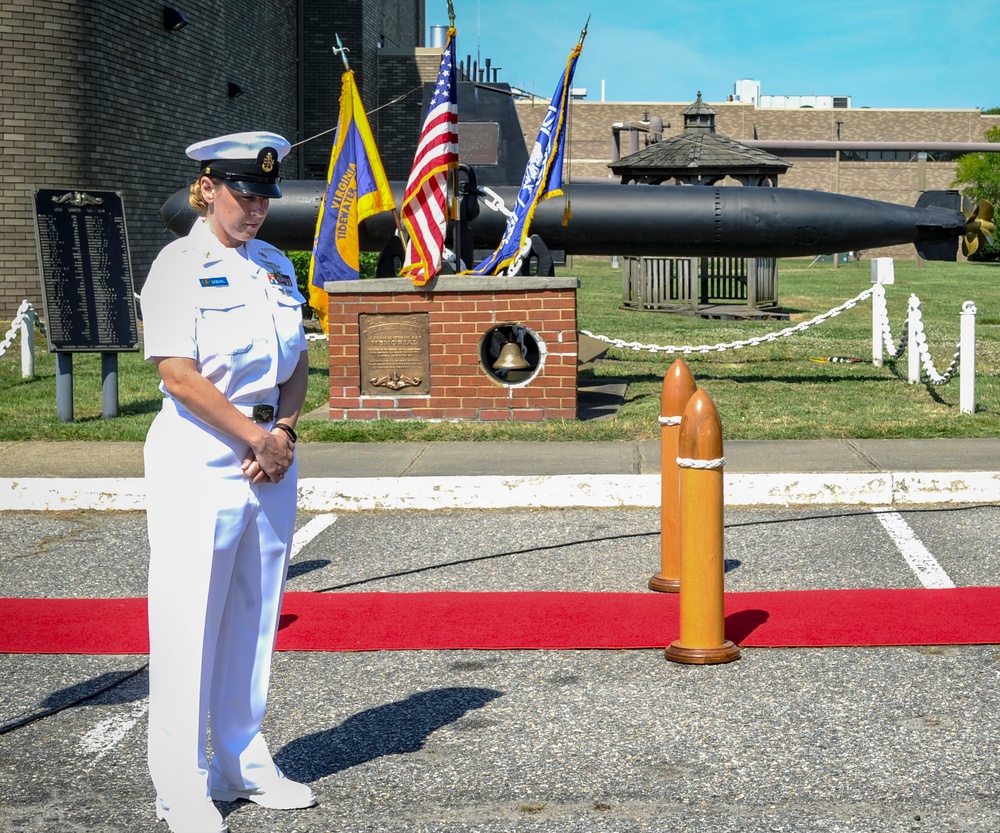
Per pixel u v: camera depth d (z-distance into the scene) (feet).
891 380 44.96
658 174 76.33
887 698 16.05
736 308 77.25
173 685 12.10
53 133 62.03
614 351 55.88
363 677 17.34
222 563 12.23
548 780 13.78
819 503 27.45
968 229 44.96
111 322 37.55
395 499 28.09
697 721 15.42
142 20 70.23
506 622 19.57
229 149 12.01
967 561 22.65
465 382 36.60
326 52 111.75
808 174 229.25
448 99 35.12
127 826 12.90
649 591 21.29
